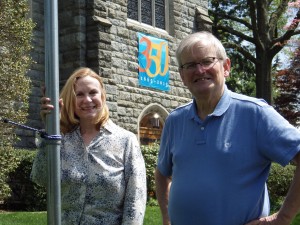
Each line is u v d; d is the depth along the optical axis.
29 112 14.00
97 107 3.58
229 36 28.59
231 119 3.03
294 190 2.84
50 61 3.23
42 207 11.88
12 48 11.44
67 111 3.62
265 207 3.04
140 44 15.95
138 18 16.41
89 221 3.46
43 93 3.29
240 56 28.81
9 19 11.35
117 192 3.48
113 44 15.02
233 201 2.92
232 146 2.96
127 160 3.54
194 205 2.98
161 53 16.77
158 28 17.17
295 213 2.85
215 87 3.07
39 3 14.65
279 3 25.81
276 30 27.80
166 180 3.56
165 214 3.53
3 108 11.25
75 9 14.30
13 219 9.22
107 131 3.60
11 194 12.09
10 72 11.30
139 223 3.44
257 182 2.98
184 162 3.10
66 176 3.48
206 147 3.02
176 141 3.23
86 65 14.28
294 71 25.48
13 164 11.22
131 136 3.63
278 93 29.27
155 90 16.48
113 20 15.09
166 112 16.80
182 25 17.83
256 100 3.05
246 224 2.92
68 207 3.50
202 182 2.97
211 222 2.94
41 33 14.62
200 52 3.05
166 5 17.48
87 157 3.51
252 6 23.59
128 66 15.49
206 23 18.50
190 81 3.11
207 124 3.06
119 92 15.10
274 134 2.90
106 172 3.47
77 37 14.20
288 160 2.85
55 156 3.23
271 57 23.47
